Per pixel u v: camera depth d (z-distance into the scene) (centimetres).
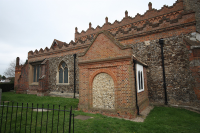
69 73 1831
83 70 1091
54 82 1977
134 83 932
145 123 757
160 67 1263
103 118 816
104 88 997
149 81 1307
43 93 1950
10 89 2988
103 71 997
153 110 1084
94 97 1035
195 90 1070
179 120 834
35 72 2309
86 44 1702
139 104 995
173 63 1202
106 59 969
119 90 919
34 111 936
